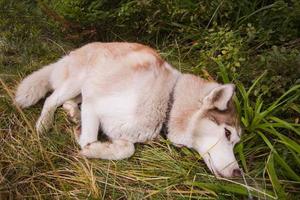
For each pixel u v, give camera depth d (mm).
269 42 2043
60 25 2330
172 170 1577
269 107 1720
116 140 1635
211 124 1576
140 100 1609
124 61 1696
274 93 1798
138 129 1627
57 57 2146
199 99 1622
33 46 2195
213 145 1567
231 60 1940
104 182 1512
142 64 1663
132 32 2322
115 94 1638
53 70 1889
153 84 1629
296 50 1845
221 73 1885
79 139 1664
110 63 1711
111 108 1635
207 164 1585
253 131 1703
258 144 1702
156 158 1623
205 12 2205
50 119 1733
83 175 1522
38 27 2355
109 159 1594
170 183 1521
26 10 2469
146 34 2316
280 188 1459
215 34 2057
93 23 2285
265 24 2107
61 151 1633
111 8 2414
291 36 2031
